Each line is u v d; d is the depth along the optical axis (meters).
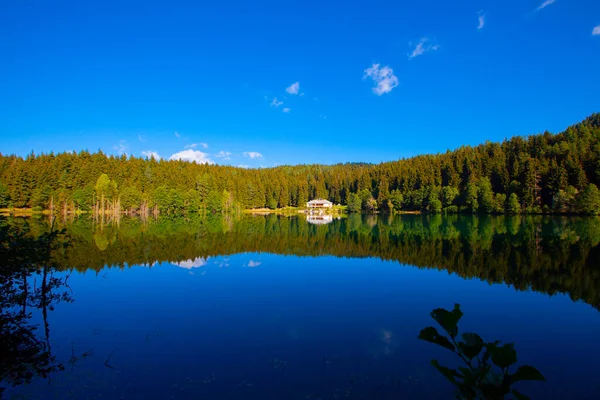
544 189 74.50
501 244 32.03
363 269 21.27
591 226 49.22
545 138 91.94
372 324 11.30
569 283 17.41
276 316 12.05
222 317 11.95
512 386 7.59
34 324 11.09
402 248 30.53
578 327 11.34
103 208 75.81
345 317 12.01
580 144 80.19
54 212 75.12
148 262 23.00
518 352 9.47
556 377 8.02
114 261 23.22
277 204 123.69
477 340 2.47
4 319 10.28
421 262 23.70
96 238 35.50
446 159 105.12
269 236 40.88
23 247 9.75
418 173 101.88
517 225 52.53
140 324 11.13
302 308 13.02
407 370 8.04
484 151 98.25
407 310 12.87
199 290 15.73
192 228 50.47
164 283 17.11
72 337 9.98
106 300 13.99
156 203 81.75
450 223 59.69
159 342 9.65
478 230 45.94
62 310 12.60
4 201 75.88
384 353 8.99
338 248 30.94
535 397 7.17
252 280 17.94
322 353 8.97
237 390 7.14
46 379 7.47
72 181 86.19
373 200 103.94
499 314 12.66
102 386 7.24
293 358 8.65
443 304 13.63
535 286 16.81
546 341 10.22
